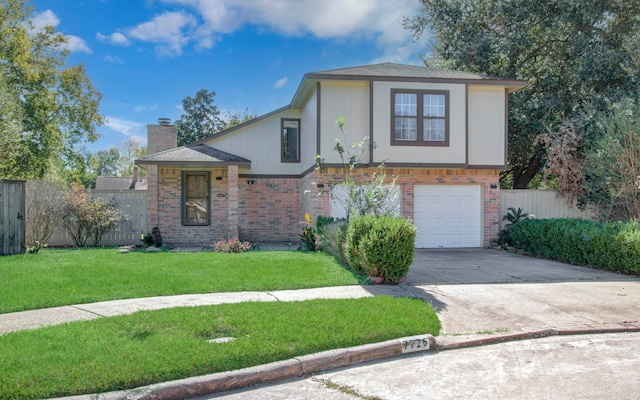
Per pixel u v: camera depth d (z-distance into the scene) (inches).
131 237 664.4
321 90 590.6
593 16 761.0
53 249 574.2
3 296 292.8
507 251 589.3
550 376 193.5
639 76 708.0
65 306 279.1
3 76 839.7
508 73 830.5
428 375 195.6
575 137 648.4
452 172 618.5
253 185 721.0
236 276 370.9
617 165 582.9
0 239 496.4
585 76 751.7
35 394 159.9
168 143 810.8
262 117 721.6
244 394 177.3
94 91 1071.6
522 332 249.3
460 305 300.5
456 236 624.1
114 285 331.9
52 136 1004.6
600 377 192.1
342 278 370.6
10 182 505.7
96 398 161.3
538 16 784.3
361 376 195.5
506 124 636.1
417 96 596.4
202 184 698.2
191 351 197.9
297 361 197.9
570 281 384.2
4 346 201.2
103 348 200.1
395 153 592.4
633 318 276.8
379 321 247.3
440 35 888.9
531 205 655.1
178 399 172.1
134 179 1127.0
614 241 426.6
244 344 207.9
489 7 807.1
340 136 592.7
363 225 380.5
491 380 189.3
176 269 399.5
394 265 359.6
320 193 581.6
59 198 600.4
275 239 722.8
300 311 264.8
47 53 1008.2
